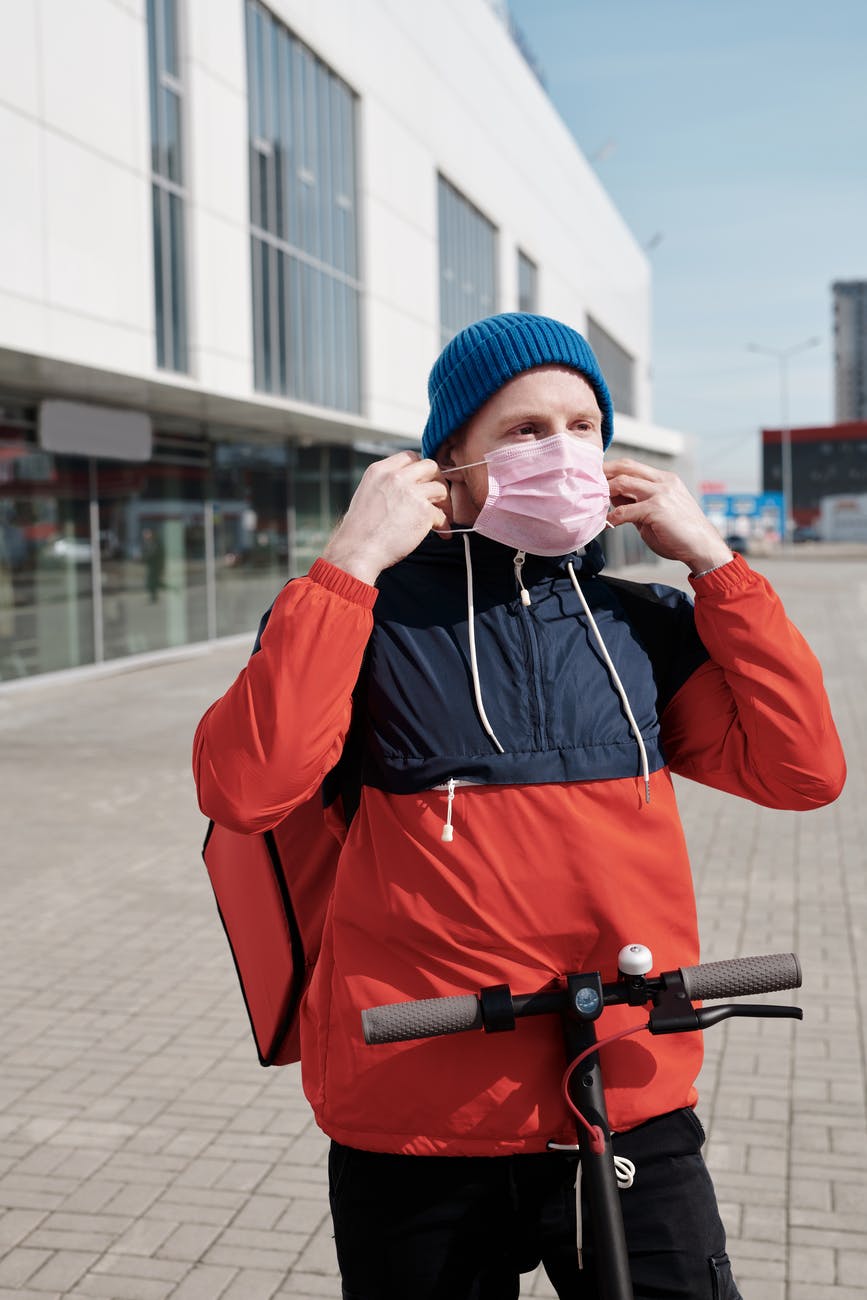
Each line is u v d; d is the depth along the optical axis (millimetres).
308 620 1469
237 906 1793
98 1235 2951
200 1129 3482
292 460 19094
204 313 14055
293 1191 3145
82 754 9508
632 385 44531
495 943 1507
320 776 1535
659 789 1590
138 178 12531
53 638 13562
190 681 13711
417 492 1524
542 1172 1543
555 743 1533
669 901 1569
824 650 16953
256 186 15758
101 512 14430
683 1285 1524
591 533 1585
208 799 1518
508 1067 1512
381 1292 1561
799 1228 2930
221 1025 4230
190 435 16328
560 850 1511
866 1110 3516
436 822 1521
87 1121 3535
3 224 10570
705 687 1684
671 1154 1559
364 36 18750
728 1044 3998
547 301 31172
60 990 4578
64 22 11328
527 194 28984
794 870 6152
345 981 1561
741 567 1590
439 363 1653
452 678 1549
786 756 1590
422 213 21359
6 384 12594
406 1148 1522
